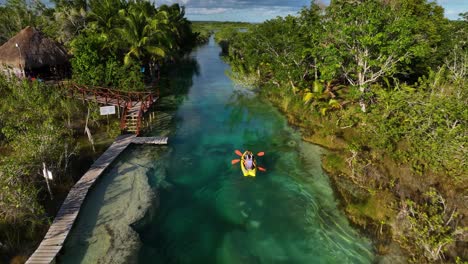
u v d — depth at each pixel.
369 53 21.02
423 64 24.56
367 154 17.16
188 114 28.25
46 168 13.97
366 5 19.91
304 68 28.03
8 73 26.95
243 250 12.55
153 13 55.00
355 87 20.70
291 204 15.41
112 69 28.98
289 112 27.58
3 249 10.95
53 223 12.46
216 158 20.16
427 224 11.59
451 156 13.88
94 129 21.91
